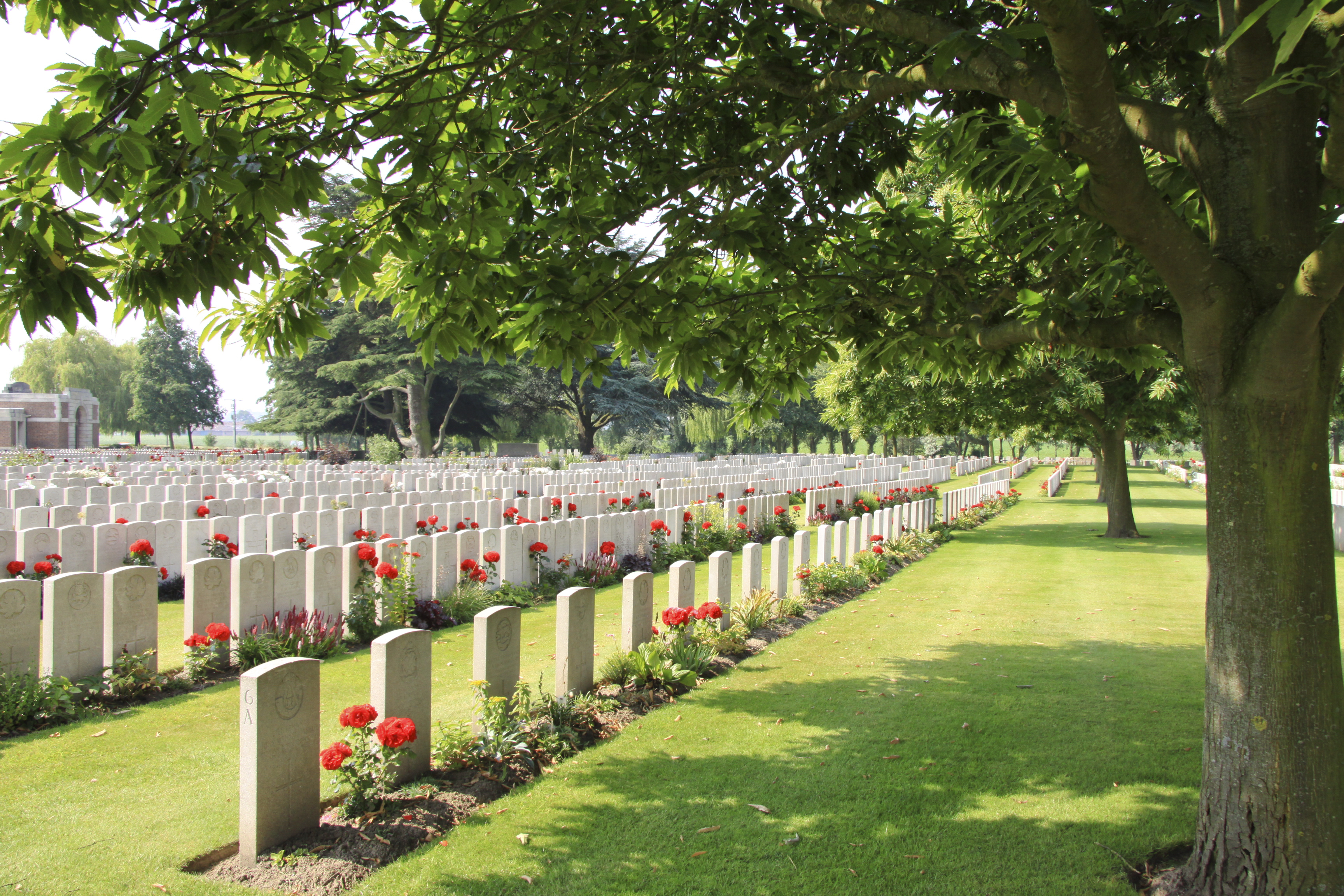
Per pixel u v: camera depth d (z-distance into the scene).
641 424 55.22
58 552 8.98
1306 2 2.83
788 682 6.58
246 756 3.65
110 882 3.47
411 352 42.22
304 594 7.45
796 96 5.04
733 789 4.51
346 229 4.08
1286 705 3.07
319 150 3.77
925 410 17.05
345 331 44.06
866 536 12.96
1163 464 62.84
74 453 42.22
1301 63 2.97
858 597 10.49
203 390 84.56
